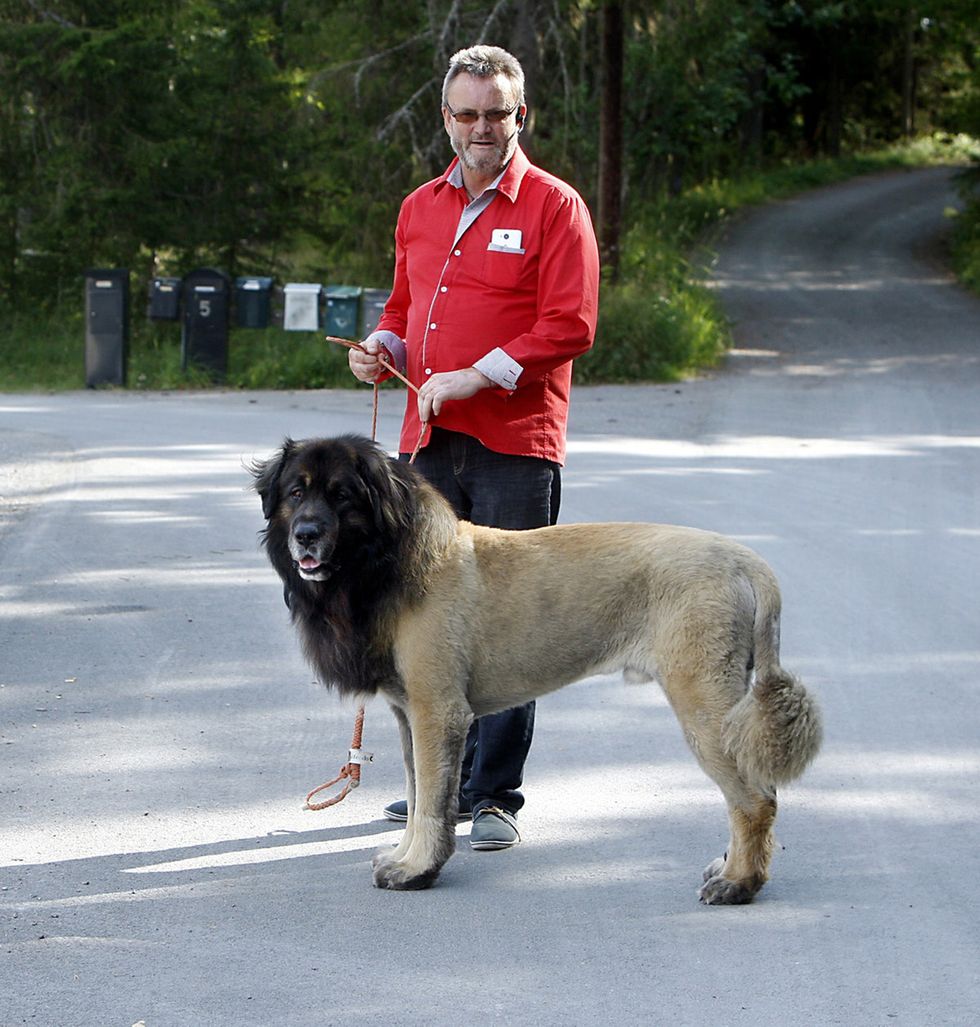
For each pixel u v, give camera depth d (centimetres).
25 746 584
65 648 728
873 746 590
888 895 448
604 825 514
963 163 5228
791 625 771
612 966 396
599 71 2695
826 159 5084
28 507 1091
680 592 446
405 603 452
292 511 452
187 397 1875
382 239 2489
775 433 1482
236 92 2305
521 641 460
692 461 1293
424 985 383
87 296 1986
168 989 379
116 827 503
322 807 494
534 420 523
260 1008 369
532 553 467
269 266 2444
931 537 991
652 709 658
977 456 1328
